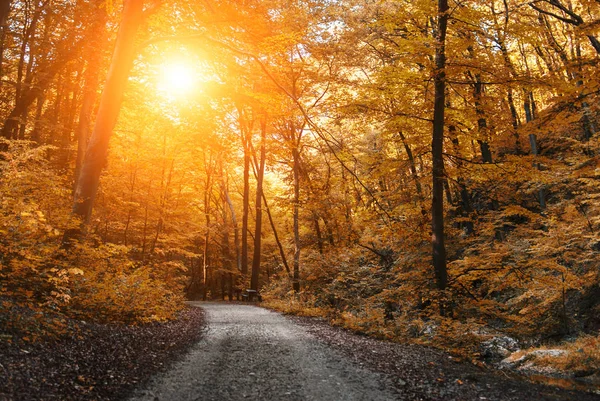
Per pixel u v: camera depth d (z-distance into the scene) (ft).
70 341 20.58
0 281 23.06
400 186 47.24
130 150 70.38
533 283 40.88
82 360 18.52
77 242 31.58
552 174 43.83
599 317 38.73
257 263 79.71
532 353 27.53
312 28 49.32
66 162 62.23
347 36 54.08
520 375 23.49
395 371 21.30
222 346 26.25
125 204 69.97
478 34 37.50
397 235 41.27
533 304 43.55
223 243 118.21
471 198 63.46
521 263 37.96
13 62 61.67
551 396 18.67
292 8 44.09
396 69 38.73
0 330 18.04
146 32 40.19
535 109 69.62
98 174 34.78
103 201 69.21
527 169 36.42
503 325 45.19
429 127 41.57
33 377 15.19
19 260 24.81
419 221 42.34
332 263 63.57
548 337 39.83
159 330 29.55
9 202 25.86
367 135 68.08
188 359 22.00
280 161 69.41
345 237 55.26
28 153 31.83
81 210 33.14
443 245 37.17
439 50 36.68
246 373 19.81
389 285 53.06
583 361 24.57
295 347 26.78
